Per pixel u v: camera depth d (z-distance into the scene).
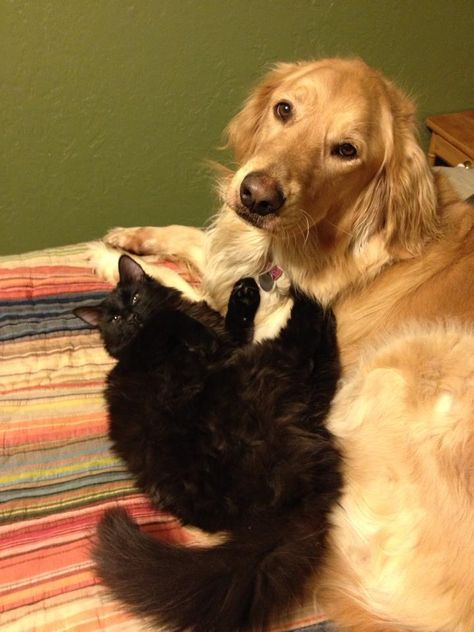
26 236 1.10
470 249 0.66
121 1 0.89
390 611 0.50
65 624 0.47
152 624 0.46
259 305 0.71
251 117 0.71
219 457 0.55
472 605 0.49
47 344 0.70
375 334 0.65
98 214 1.10
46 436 0.60
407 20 1.03
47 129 0.98
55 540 0.52
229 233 0.75
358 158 0.61
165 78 0.98
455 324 0.61
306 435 0.57
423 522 0.52
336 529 0.54
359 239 0.66
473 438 0.53
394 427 0.56
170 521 0.56
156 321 0.64
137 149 1.04
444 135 1.10
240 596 0.46
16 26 0.87
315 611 0.50
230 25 0.96
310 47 1.01
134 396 0.60
